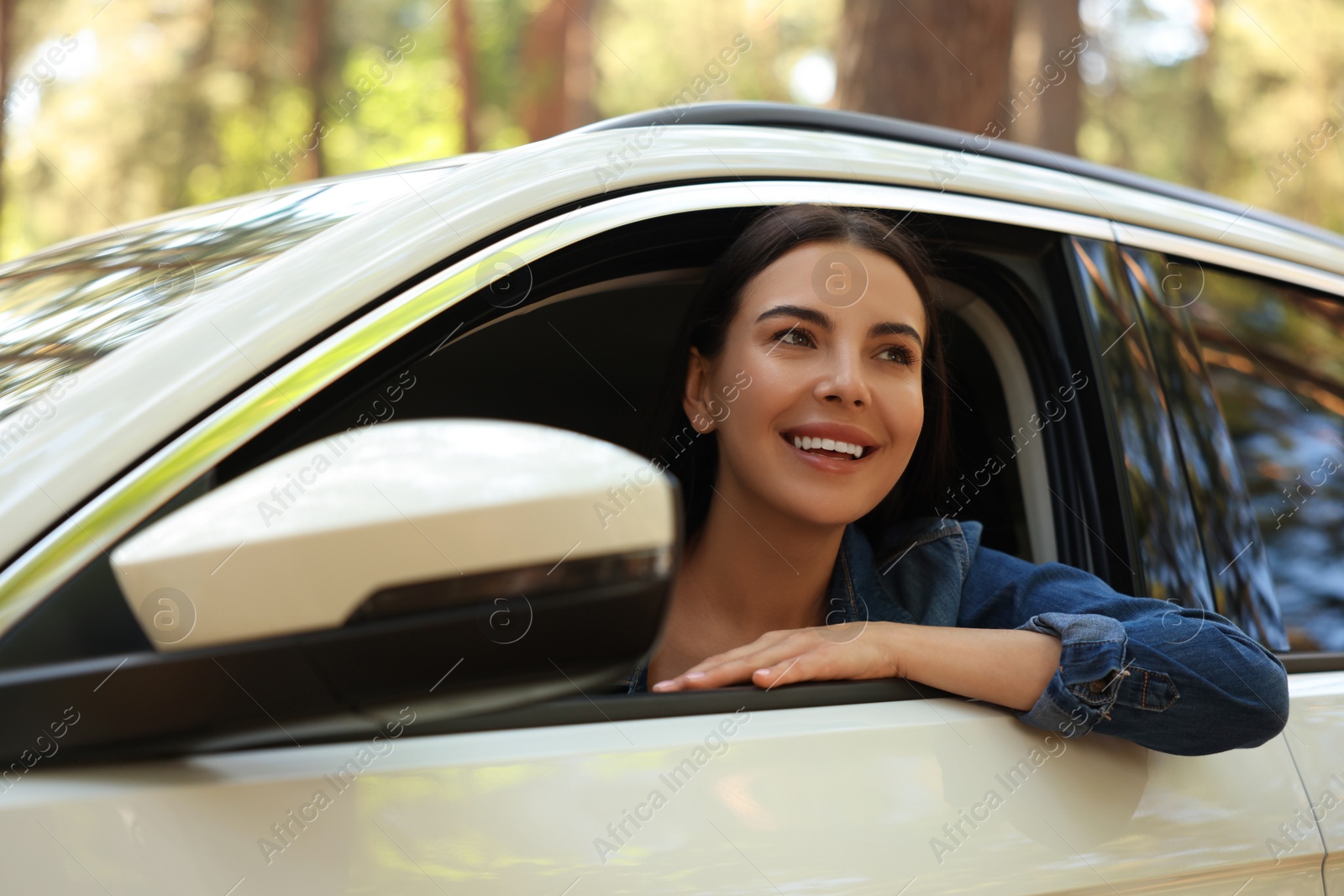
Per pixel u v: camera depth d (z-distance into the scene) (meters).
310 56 13.56
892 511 1.56
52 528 0.84
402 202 1.12
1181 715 1.16
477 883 0.89
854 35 5.52
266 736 0.81
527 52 14.49
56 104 12.64
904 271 1.34
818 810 1.03
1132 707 1.15
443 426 0.76
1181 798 1.22
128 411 0.90
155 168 12.98
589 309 1.45
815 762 1.06
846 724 1.10
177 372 0.93
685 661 1.43
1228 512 1.49
